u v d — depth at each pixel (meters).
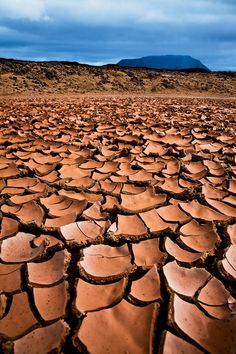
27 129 5.57
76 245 1.96
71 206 2.43
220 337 1.34
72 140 4.70
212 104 13.05
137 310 1.47
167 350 1.28
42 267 1.74
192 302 1.51
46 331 1.36
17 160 3.62
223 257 1.82
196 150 4.04
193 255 1.86
